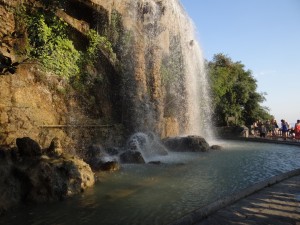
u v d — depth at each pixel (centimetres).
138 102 1827
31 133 1135
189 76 2631
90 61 1680
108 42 1825
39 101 1298
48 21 1301
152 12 2112
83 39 1728
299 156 1543
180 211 660
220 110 3462
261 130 2688
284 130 2498
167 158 1472
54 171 786
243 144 2236
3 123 1032
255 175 1041
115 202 727
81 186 827
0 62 443
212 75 3397
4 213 655
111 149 1461
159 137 1933
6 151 787
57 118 1371
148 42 2125
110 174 1052
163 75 2298
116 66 1864
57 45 1448
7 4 1198
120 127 1692
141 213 650
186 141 1762
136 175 1036
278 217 540
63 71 1476
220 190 834
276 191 711
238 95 3616
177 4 2447
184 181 945
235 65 3891
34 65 1318
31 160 803
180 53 2503
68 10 1672
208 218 538
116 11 1850
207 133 2881
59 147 992
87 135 1440
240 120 3641
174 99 2400
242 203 620
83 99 1562
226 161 1370
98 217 630
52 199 739
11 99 1142
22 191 740
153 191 826
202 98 2922
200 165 1252
